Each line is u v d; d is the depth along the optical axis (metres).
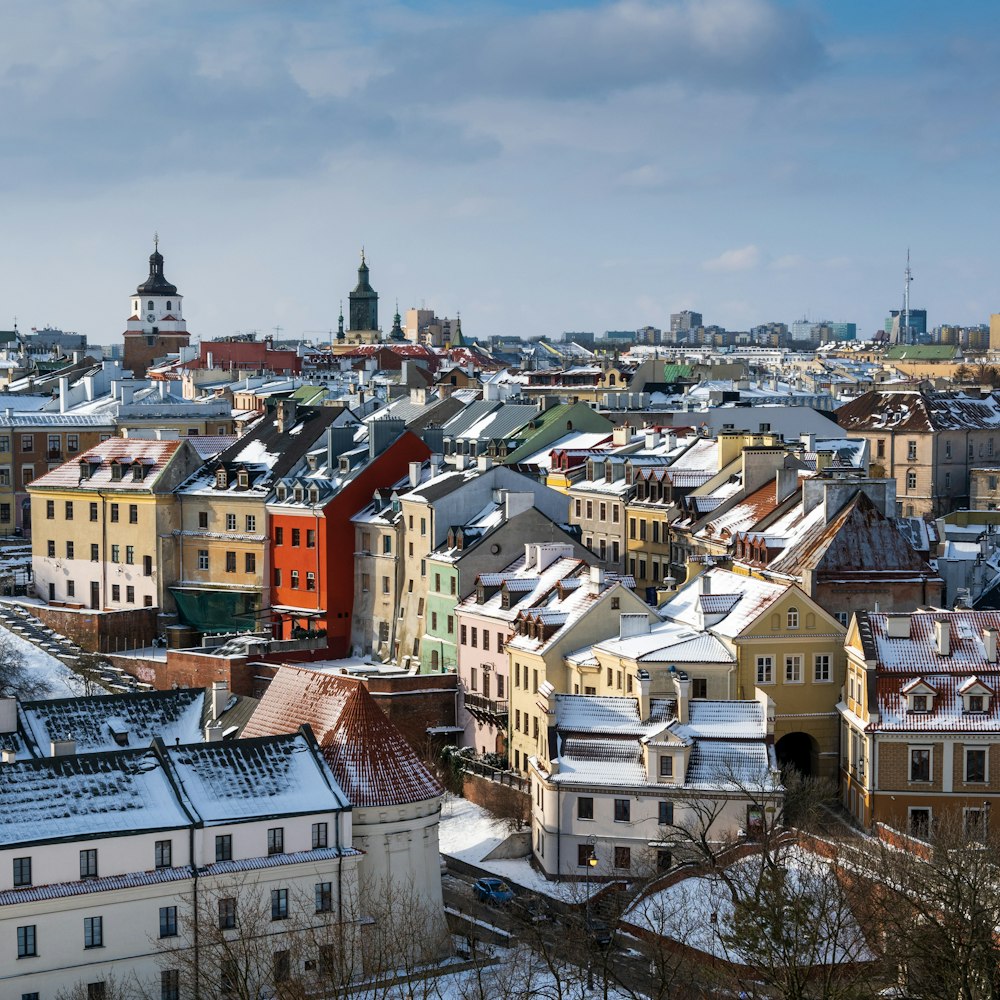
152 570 174.25
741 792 112.00
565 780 116.44
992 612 118.19
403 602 160.00
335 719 111.44
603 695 125.44
